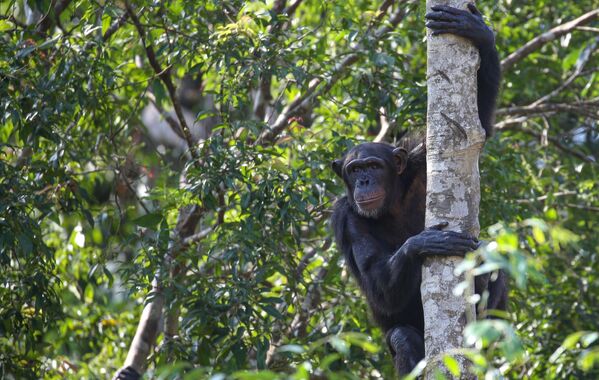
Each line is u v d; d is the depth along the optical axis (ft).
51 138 44.52
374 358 44.88
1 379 44.19
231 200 43.21
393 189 40.06
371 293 36.35
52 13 48.01
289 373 44.42
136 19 47.06
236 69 45.44
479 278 31.81
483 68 37.60
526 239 48.98
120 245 48.24
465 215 29.04
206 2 47.55
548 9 65.57
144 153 61.46
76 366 53.83
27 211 43.88
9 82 43.83
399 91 47.65
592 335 18.85
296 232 43.01
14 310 43.19
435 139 29.58
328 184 43.62
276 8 53.72
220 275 45.47
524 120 58.34
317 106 56.24
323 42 50.70
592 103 58.03
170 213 53.21
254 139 46.44
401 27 57.57
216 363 40.09
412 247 29.60
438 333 28.09
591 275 53.83
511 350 17.93
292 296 45.62
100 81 46.62
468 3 31.04
